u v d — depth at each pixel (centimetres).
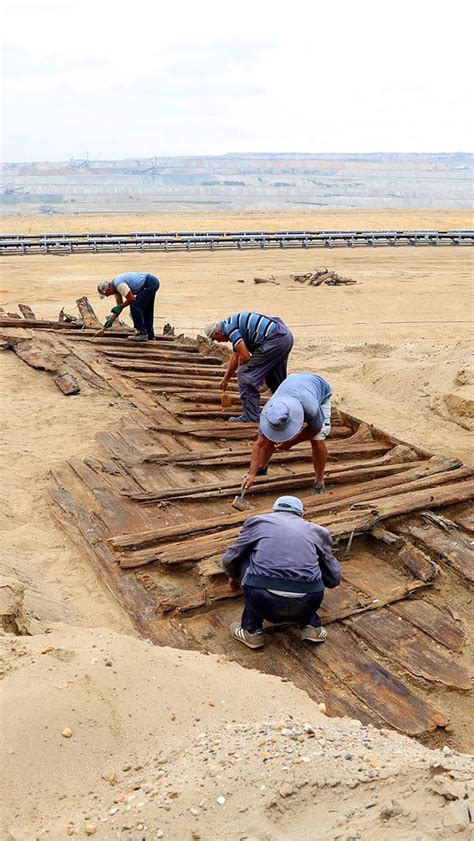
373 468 730
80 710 330
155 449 771
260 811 273
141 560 548
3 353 1139
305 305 1816
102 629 425
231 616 506
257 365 821
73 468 712
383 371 1145
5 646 377
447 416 970
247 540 473
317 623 479
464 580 549
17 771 296
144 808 277
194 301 1817
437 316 1728
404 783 281
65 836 269
